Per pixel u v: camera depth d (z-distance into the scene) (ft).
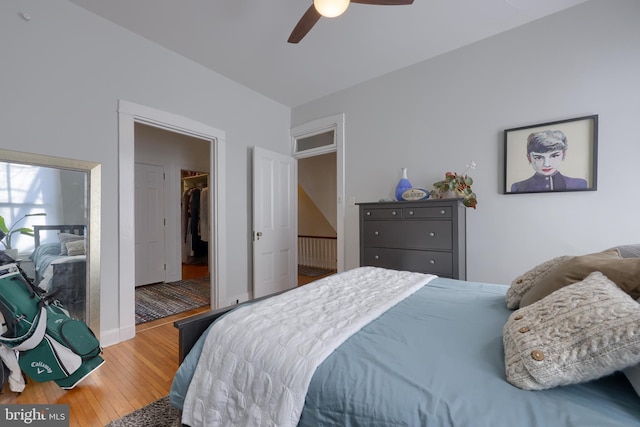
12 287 5.52
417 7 7.06
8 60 6.07
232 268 10.95
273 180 12.21
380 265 8.66
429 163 9.38
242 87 11.24
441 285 5.66
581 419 1.97
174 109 8.99
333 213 18.62
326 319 3.70
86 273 7.20
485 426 1.98
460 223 7.78
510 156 7.89
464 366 2.66
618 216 6.61
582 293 2.77
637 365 2.19
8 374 5.61
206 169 17.17
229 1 6.84
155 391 5.72
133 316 8.13
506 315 3.98
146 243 14.57
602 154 6.77
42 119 6.50
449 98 8.98
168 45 8.62
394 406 2.28
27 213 6.42
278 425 2.67
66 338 5.66
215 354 3.43
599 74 6.81
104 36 7.48
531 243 7.67
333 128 11.89
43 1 6.51
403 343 3.12
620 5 6.56
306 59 9.39
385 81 10.36
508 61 7.98
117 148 7.73
